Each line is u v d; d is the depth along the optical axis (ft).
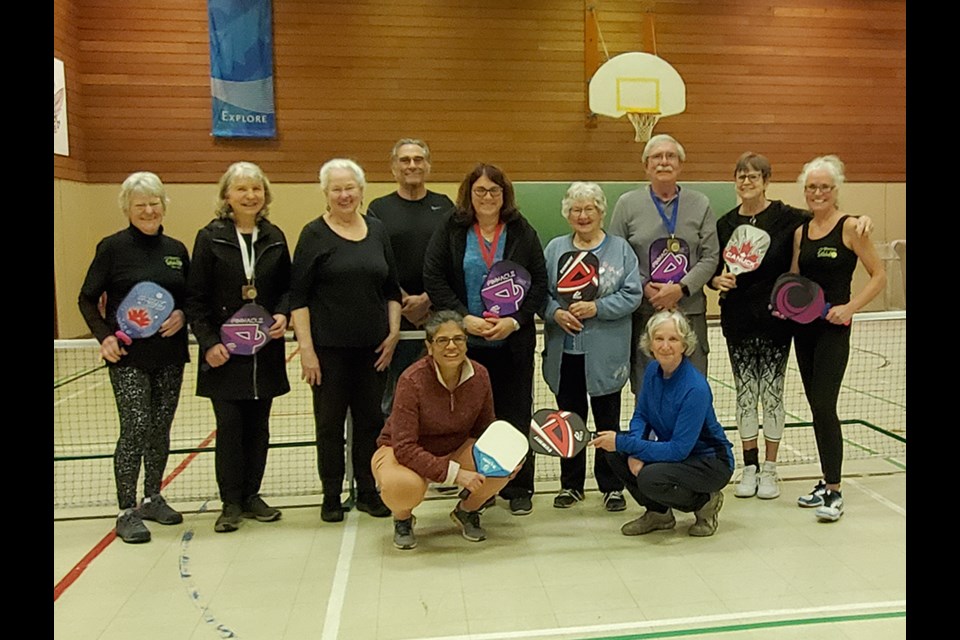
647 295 11.73
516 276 10.98
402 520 10.44
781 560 9.82
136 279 10.73
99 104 30.45
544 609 8.63
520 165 32.68
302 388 22.34
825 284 11.16
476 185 11.03
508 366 11.36
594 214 11.31
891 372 22.45
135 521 10.92
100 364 25.95
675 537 10.66
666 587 9.11
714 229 12.03
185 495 12.93
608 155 33.04
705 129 33.78
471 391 10.37
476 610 8.64
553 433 10.41
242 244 10.91
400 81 31.76
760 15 33.63
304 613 8.66
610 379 11.35
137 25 30.32
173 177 30.99
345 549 10.45
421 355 12.78
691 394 10.14
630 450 10.44
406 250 12.73
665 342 10.16
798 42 34.01
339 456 11.32
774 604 8.64
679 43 33.19
